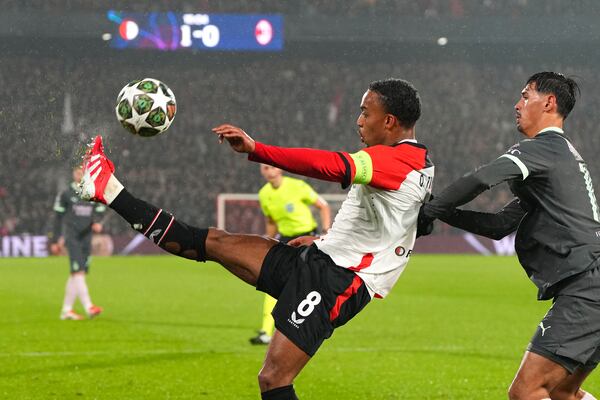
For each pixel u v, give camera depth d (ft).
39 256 309.83
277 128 401.29
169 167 369.91
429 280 214.48
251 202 343.26
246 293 182.09
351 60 414.62
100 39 380.17
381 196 49.83
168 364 94.53
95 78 380.17
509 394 50.55
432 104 409.08
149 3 386.32
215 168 372.79
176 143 377.71
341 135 403.34
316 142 400.06
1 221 318.04
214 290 188.03
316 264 50.85
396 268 51.34
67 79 374.84
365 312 148.66
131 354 101.35
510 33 381.40
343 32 376.68
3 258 294.46
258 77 409.08
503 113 407.85
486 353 104.58
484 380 86.79
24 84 367.04
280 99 406.62
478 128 403.75
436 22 380.58
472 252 332.60
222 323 133.08
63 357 98.89
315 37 375.66
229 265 52.42
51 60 377.50
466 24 380.58
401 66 417.08
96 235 311.27
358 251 50.67
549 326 49.88
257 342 109.91
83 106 362.94
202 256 52.37
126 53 387.34
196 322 134.00
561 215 50.49
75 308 153.38
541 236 51.08
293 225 119.34
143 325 129.49
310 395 79.51
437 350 106.73
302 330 49.70
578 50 399.85
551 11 399.44
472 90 412.57
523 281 212.23
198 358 98.63
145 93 52.29
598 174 385.50
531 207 52.24
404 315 144.56
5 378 85.51
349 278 50.55
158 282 206.28
